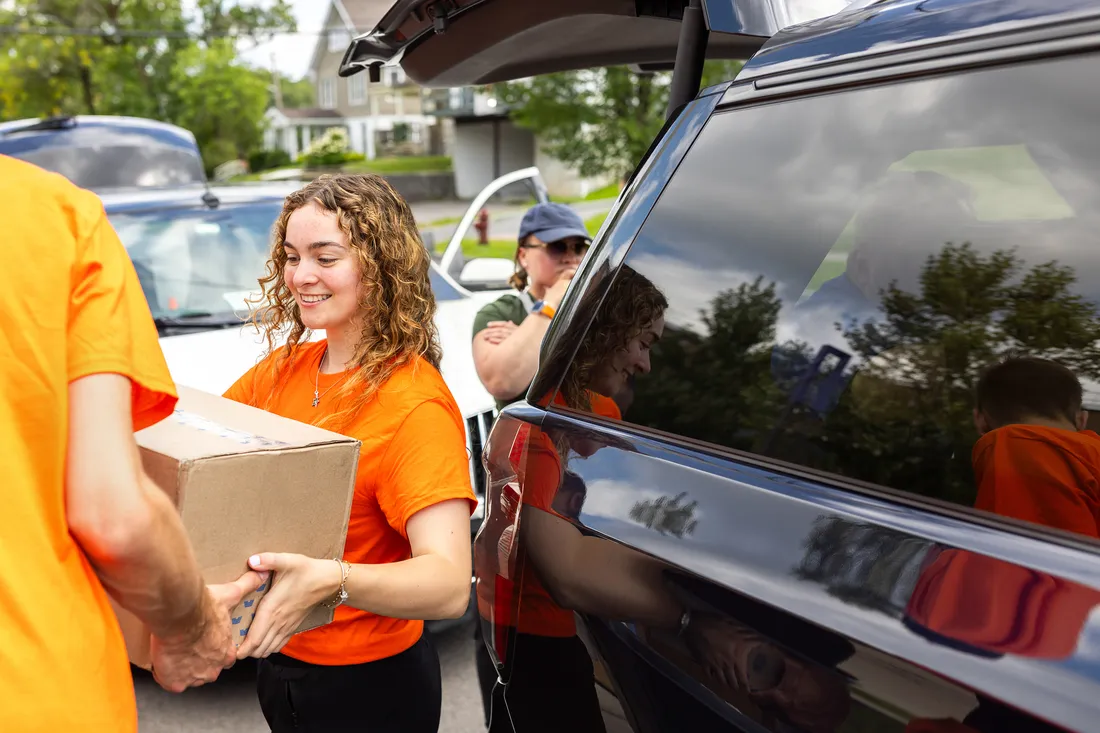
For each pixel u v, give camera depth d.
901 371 1.40
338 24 59.91
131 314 1.17
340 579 1.56
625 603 1.55
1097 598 1.08
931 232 1.42
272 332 2.09
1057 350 1.28
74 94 35.28
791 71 1.68
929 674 1.13
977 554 1.20
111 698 1.11
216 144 42.62
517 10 2.69
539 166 38.91
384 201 1.89
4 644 1.02
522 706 1.88
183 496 1.37
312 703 1.90
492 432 2.03
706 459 1.56
